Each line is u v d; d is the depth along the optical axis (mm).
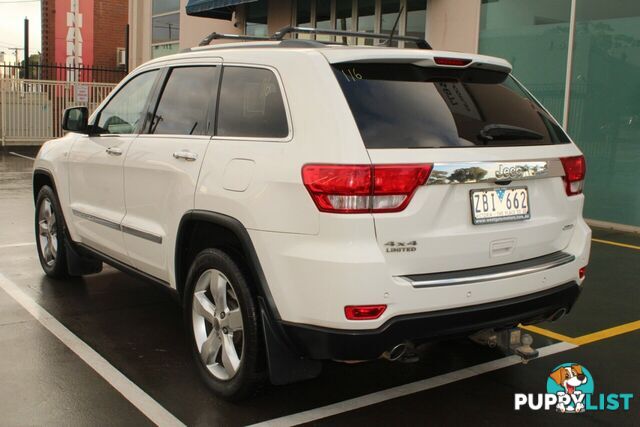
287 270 3137
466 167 3209
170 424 3402
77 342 4508
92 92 21062
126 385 3848
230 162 3541
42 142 20609
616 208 9281
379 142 3092
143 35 20297
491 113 3584
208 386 3746
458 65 3564
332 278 2967
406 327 3055
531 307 3488
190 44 17984
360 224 2979
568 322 5211
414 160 3088
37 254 7012
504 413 3641
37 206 6121
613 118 9180
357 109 3156
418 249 3107
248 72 3732
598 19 9203
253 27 15812
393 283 3004
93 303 5383
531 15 10000
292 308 3135
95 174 4984
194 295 3832
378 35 4473
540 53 9938
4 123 19969
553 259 3648
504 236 3406
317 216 3031
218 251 3607
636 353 4555
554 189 3680
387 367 4250
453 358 4434
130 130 4691
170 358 4270
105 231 4859
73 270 5770
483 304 3273
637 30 8789
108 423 3395
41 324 4844
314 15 13984
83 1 28609
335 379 4051
